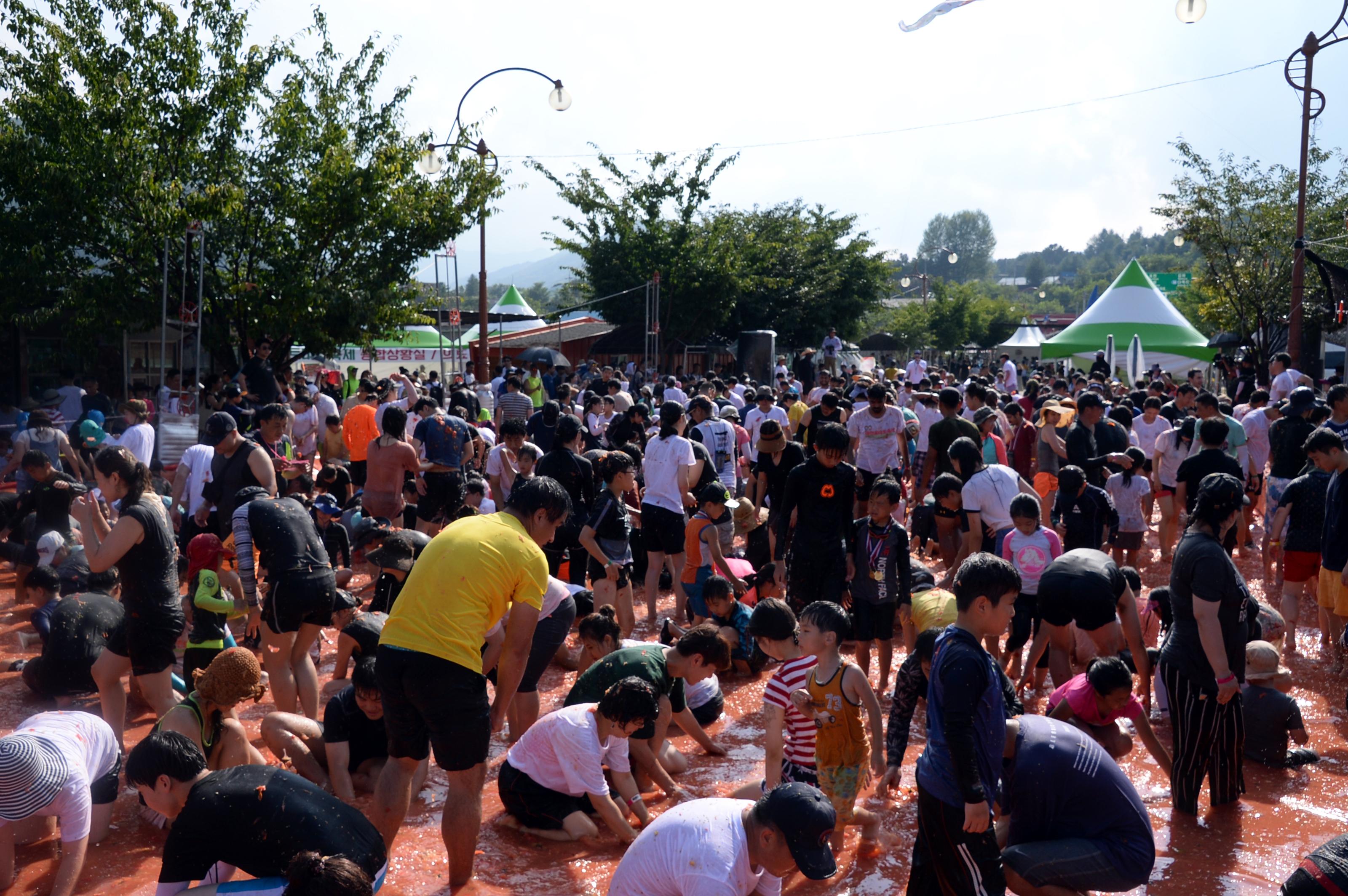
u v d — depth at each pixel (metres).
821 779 4.77
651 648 5.65
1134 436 12.53
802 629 4.77
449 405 14.41
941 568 10.73
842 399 15.24
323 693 6.74
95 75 15.59
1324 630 7.88
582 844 4.96
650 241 34.81
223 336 17.03
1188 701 5.13
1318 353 29.58
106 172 15.22
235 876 4.12
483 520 4.59
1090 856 3.94
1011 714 4.47
